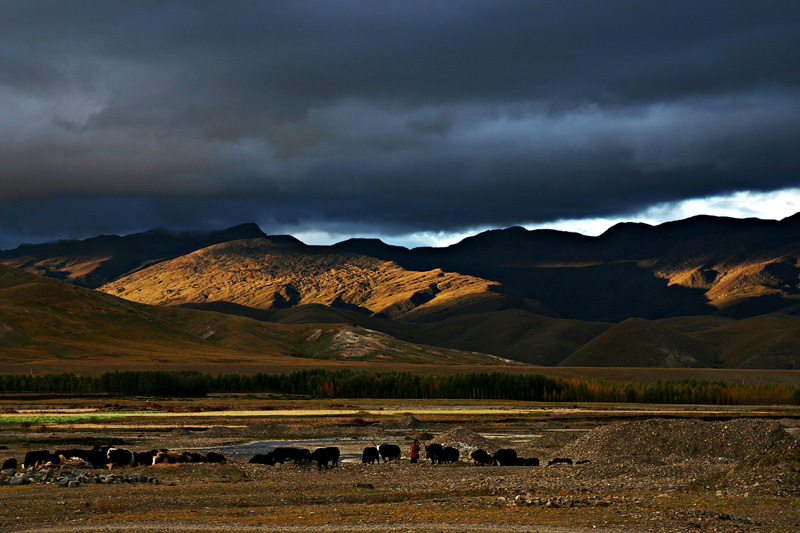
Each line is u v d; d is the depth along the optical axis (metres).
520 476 49.50
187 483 45.62
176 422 104.75
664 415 127.06
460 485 44.47
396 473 54.22
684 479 43.59
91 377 191.62
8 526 30.33
